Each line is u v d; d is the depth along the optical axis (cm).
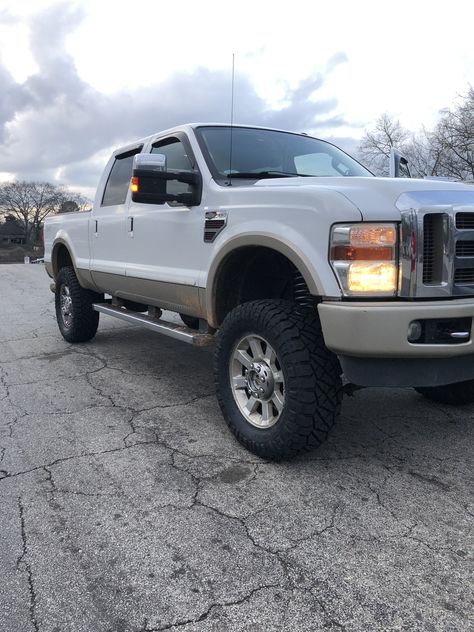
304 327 292
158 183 357
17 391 459
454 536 244
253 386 324
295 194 291
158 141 447
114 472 307
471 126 3191
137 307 572
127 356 579
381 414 397
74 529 250
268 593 208
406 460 321
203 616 196
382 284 264
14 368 533
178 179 364
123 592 209
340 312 264
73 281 609
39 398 440
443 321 264
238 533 246
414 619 194
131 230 458
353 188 281
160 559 228
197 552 233
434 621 193
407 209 262
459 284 271
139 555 231
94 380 491
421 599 204
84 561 227
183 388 466
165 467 312
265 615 197
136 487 289
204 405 421
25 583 214
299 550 234
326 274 271
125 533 247
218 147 395
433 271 268
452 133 3281
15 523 255
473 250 275
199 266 366
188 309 397
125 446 342
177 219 389
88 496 280
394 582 213
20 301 1045
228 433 363
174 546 237
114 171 521
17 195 8388
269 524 253
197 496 279
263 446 310
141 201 358
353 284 265
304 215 284
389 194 271
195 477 300
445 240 264
